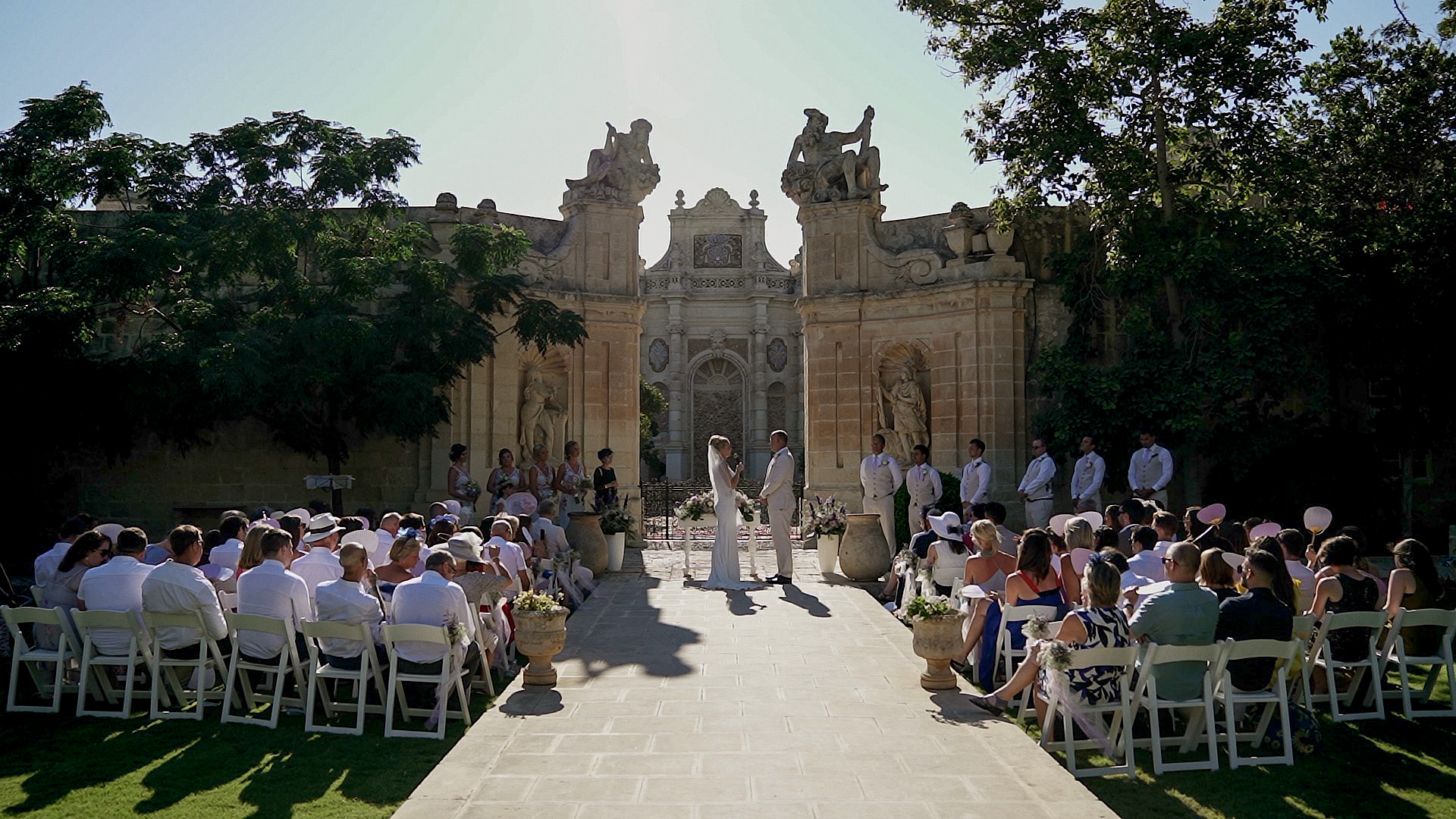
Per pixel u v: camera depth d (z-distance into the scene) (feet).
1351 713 28.71
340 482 58.85
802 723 26.13
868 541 52.85
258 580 28.25
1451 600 41.88
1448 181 57.41
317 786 22.16
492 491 57.67
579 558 49.16
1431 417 59.36
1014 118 62.34
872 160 74.90
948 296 70.08
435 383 57.88
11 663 33.65
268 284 61.05
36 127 56.49
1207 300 56.49
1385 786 22.77
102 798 21.31
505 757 23.18
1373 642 28.27
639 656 34.60
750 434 162.20
